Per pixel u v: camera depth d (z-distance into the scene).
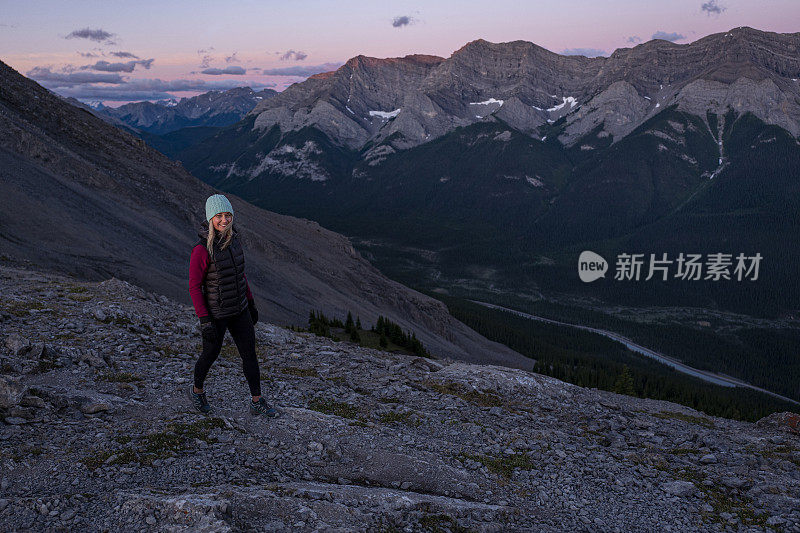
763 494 6.42
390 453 6.39
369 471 5.91
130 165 101.06
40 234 48.25
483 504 5.46
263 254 110.00
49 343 8.70
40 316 10.46
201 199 106.44
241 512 4.04
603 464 7.17
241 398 7.73
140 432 5.61
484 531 4.73
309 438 6.50
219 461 5.32
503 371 13.13
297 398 8.48
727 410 81.94
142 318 11.77
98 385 7.25
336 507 4.44
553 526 5.19
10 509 3.81
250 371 6.74
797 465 7.81
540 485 6.29
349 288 124.19
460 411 9.19
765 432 10.49
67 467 4.65
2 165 59.03
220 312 6.15
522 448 7.51
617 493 6.27
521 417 9.45
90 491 4.31
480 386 11.42
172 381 7.99
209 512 3.83
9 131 70.88
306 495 4.64
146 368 8.52
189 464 5.11
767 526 5.61
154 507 3.96
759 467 7.63
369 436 6.84
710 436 9.56
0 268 15.72
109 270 49.38
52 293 12.70
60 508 3.92
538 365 109.81
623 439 9.05
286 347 12.69
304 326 74.69
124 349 9.28
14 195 52.88
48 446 5.02
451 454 6.88
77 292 13.32
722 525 5.60
